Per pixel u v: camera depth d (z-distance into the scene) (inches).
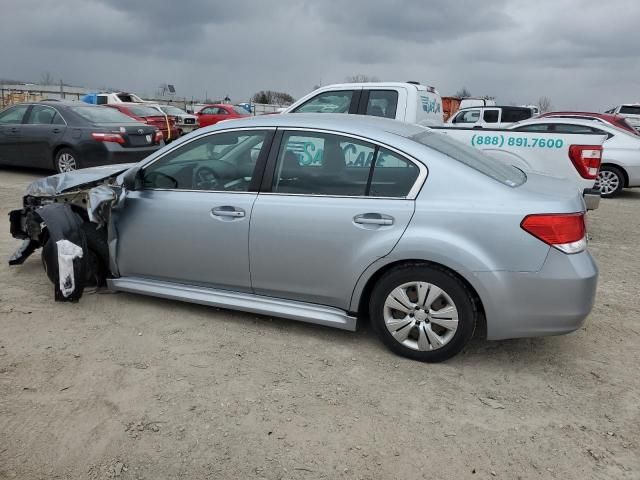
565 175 274.7
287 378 134.9
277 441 111.0
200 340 153.9
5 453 105.5
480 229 130.2
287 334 158.9
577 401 127.9
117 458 105.0
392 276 140.4
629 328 169.3
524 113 708.7
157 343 151.4
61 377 132.3
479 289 131.0
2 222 282.7
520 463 106.3
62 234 171.5
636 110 1034.7
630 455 109.0
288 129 152.8
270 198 151.0
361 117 162.7
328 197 145.3
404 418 119.7
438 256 132.3
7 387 127.3
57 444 108.5
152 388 128.7
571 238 128.4
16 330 156.3
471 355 149.0
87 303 176.9
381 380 134.8
